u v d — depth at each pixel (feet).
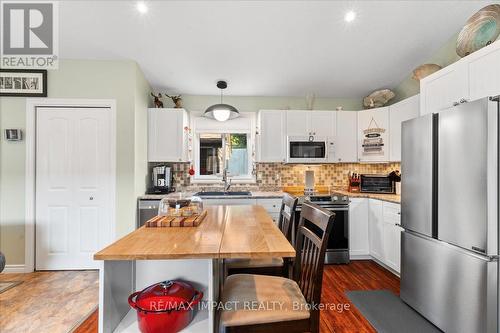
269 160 11.39
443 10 7.48
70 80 9.17
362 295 7.47
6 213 9.00
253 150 12.37
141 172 10.05
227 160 12.55
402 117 9.84
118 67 9.30
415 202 6.31
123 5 7.11
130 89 9.31
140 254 3.32
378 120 10.89
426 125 5.90
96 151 9.32
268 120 11.41
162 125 10.84
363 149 11.30
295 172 12.37
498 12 6.04
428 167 5.84
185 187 12.09
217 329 3.80
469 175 4.88
